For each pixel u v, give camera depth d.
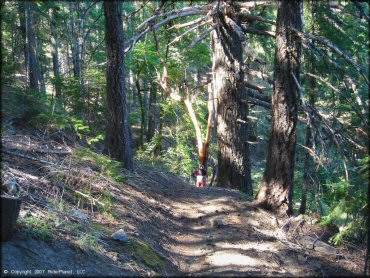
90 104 12.25
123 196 7.15
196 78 21.56
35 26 12.70
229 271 5.28
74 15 13.98
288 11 7.82
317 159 7.88
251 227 7.38
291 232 7.42
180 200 9.11
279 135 8.19
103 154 9.03
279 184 8.32
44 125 7.94
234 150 11.95
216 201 8.95
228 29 11.64
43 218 4.74
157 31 15.50
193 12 11.45
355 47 8.35
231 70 11.80
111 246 5.02
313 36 7.47
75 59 13.73
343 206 5.33
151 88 17.75
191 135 17.66
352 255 6.52
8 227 3.91
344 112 8.52
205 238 6.80
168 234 6.86
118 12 8.45
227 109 11.91
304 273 5.57
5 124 6.73
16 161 5.95
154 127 18.77
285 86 7.97
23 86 8.55
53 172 6.01
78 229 4.98
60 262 4.08
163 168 13.34
